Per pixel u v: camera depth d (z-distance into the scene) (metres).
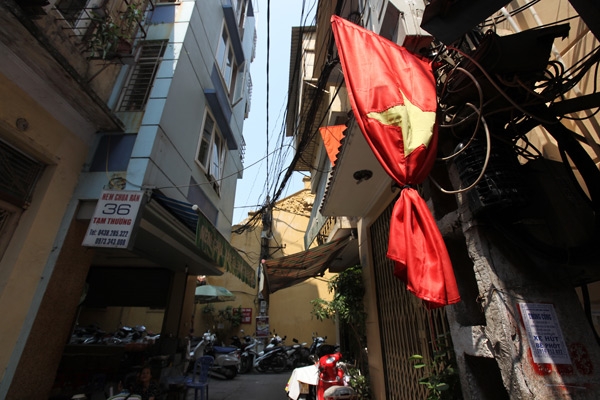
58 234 3.73
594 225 1.46
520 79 1.67
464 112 1.92
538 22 2.29
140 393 3.80
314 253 6.02
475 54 1.65
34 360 3.26
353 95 2.07
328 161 7.96
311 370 5.00
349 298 5.50
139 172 4.26
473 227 1.78
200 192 6.65
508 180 1.68
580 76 1.68
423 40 2.60
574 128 2.21
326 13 6.21
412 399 3.55
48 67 3.30
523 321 1.52
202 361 5.74
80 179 4.15
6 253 3.21
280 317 12.96
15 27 2.79
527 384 1.39
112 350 7.20
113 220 3.66
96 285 7.54
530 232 1.83
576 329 1.53
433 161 1.80
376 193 4.59
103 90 4.62
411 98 1.94
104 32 3.96
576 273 1.61
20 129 3.23
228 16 8.40
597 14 1.30
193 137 6.12
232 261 6.40
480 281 1.71
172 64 5.43
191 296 8.53
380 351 4.59
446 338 2.62
